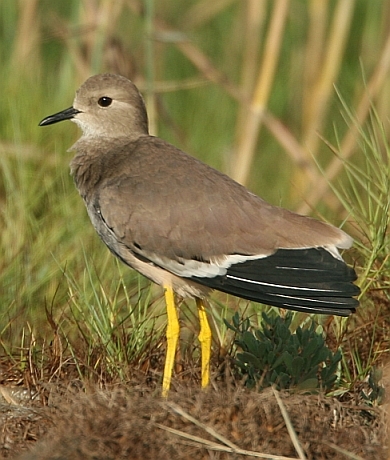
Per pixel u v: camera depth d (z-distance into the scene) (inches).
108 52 619.5
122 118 457.4
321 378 393.1
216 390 361.4
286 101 762.8
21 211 509.0
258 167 698.8
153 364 432.1
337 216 553.3
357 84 701.9
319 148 697.6
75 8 665.6
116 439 337.7
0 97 609.9
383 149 583.8
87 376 408.2
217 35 802.2
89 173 446.6
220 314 480.7
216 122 729.6
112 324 436.1
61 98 629.0
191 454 336.2
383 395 379.6
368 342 437.4
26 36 666.8
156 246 411.5
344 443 345.4
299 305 387.5
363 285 442.3
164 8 781.3
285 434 343.0
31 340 423.8
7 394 396.8
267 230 400.8
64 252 498.9
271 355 391.5
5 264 486.9
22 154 558.6
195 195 408.8
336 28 659.4
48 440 344.5
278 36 608.1
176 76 773.3
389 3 652.1
